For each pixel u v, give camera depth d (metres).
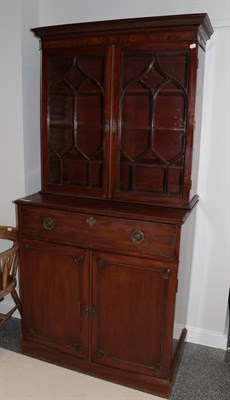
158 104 1.75
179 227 1.56
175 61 1.68
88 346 1.89
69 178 2.01
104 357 1.87
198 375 1.94
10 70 2.14
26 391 1.80
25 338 2.06
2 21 2.10
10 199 2.34
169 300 1.66
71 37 1.80
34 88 2.28
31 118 2.27
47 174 2.03
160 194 1.80
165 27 1.60
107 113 1.81
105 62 1.76
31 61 2.21
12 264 2.09
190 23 1.56
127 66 1.75
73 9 2.16
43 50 1.89
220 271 2.12
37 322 2.00
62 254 1.83
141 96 1.78
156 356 1.75
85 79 1.86
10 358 2.04
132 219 1.63
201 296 2.19
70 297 1.87
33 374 1.92
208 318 2.20
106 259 1.73
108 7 2.08
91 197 1.93
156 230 1.60
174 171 1.79
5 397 1.76
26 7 2.10
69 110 1.95
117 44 1.72
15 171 2.28
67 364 1.97
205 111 1.96
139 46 1.69
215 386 1.86
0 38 2.12
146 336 1.75
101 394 1.79
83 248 1.77
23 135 2.21
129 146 1.85
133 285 1.71
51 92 1.94
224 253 2.10
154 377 1.78
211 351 2.16
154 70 1.72
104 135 1.84
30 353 2.06
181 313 1.98
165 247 1.60
